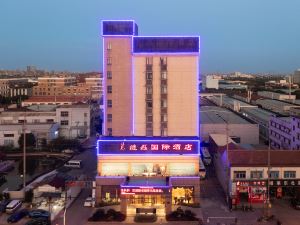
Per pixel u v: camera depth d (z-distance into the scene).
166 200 62.34
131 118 83.25
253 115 139.00
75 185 73.19
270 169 69.06
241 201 68.56
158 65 81.25
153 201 64.69
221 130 110.75
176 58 81.00
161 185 63.22
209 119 121.38
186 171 68.00
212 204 67.62
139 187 62.47
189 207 65.50
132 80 82.31
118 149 68.00
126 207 62.53
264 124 124.88
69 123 131.12
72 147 114.56
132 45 81.62
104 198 67.19
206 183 81.19
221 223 58.41
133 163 68.06
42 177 82.00
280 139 107.19
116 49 82.88
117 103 83.31
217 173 85.12
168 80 81.38
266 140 121.69
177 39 80.81
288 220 59.75
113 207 65.31
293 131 97.44
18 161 106.25
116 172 68.06
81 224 58.28
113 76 83.19
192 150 67.81
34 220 57.75
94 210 64.25
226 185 71.75
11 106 169.75
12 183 81.69
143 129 82.12
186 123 81.50
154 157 68.00
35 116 130.88
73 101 178.88
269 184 68.94
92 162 101.06
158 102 81.62
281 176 69.62
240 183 68.31
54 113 131.25
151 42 81.12
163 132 81.75
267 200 64.62
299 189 69.62
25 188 72.00
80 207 66.06
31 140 114.25
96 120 150.12
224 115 132.38
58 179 74.25
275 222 58.94
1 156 106.12
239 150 72.62
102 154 67.88
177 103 81.44
